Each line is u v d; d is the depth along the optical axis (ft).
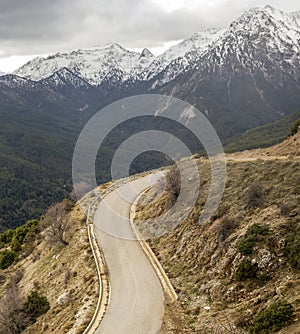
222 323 74.54
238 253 88.07
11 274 169.17
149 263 115.65
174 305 89.61
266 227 89.30
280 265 80.23
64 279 121.60
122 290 101.40
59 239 150.82
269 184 109.70
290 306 66.49
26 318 111.45
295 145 169.68
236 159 160.25
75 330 87.15
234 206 109.19
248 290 80.33
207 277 92.94
